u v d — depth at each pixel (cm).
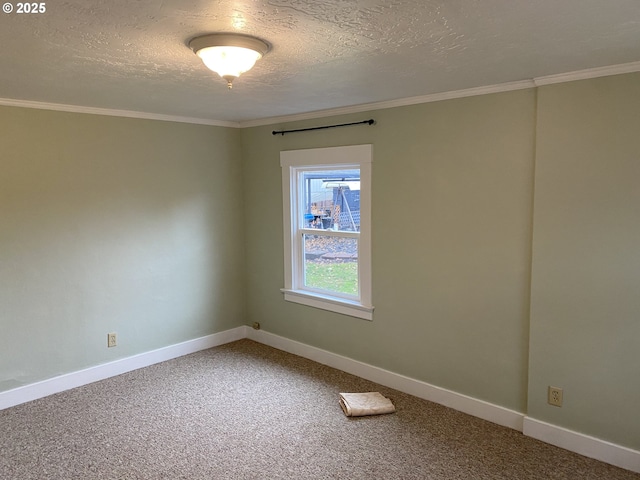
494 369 307
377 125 352
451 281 323
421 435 293
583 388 267
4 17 159
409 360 353
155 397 348
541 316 278
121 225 386
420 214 334
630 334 249
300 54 210
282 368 406
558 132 262
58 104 341
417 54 212
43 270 346
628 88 238
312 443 285
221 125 449
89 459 268
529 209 282
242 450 277
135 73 244
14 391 336
